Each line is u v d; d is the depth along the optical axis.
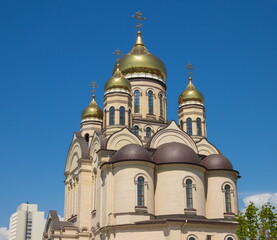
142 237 47.06
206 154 64.00
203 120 67.56
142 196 50.31
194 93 68.56
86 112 72.81
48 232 63.84
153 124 66.12
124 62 69.44
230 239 47.94
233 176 56.78
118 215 49.44
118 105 60.84
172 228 45.56
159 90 69.06
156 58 70.50
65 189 69.62
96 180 57.47
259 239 40.25
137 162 51.09
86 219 58.16
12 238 194.00
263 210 40.91
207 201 55.09
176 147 53.72
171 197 50.78
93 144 60.56
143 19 75.94
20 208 195.25
